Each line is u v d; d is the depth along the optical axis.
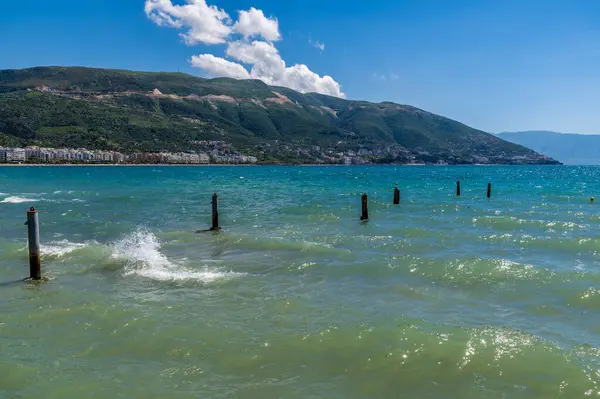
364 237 20.53
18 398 6.86
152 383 7.36
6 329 9.52
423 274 13.90
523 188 59.72
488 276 13.53
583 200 40.78
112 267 14.91
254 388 7.22
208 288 12.62
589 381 7.39
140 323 9.80
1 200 37.16
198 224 25.08
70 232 22.00
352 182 75.19
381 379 7.52
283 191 52.44
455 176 107.81
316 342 8.84
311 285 12.95
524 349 8.46
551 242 18.91
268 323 9.86
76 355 8.36
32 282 13.14
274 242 18.81
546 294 11.97
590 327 9.78
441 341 8.80
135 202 37.56
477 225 24.39
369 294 12.09
